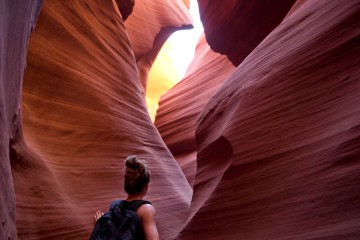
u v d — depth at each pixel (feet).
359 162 11.35
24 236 16.76
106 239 6.78
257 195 15.11
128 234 6.76
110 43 35.42
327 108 14.11
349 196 11.13
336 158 12.18
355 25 14.69
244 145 17.01
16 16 10.49
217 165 20.65
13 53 11.08
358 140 11.65
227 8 41.98
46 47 25.66
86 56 30.17
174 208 31.99
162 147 37.14
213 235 16.35
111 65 33.76
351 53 14.35
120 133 30.53
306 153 13.75
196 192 22.04
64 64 26.99
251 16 39.93
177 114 78.33
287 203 13.46
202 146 23.08
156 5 77.41
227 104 21.47
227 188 16.84
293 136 14.89
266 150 15.79
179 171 38.04
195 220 17.85
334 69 14.75
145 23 71.51
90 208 23.57
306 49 16.56
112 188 26.48
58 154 24.20
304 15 19.40
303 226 12.23
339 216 11.17
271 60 19.06
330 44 15.39
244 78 21.13
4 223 7.25
